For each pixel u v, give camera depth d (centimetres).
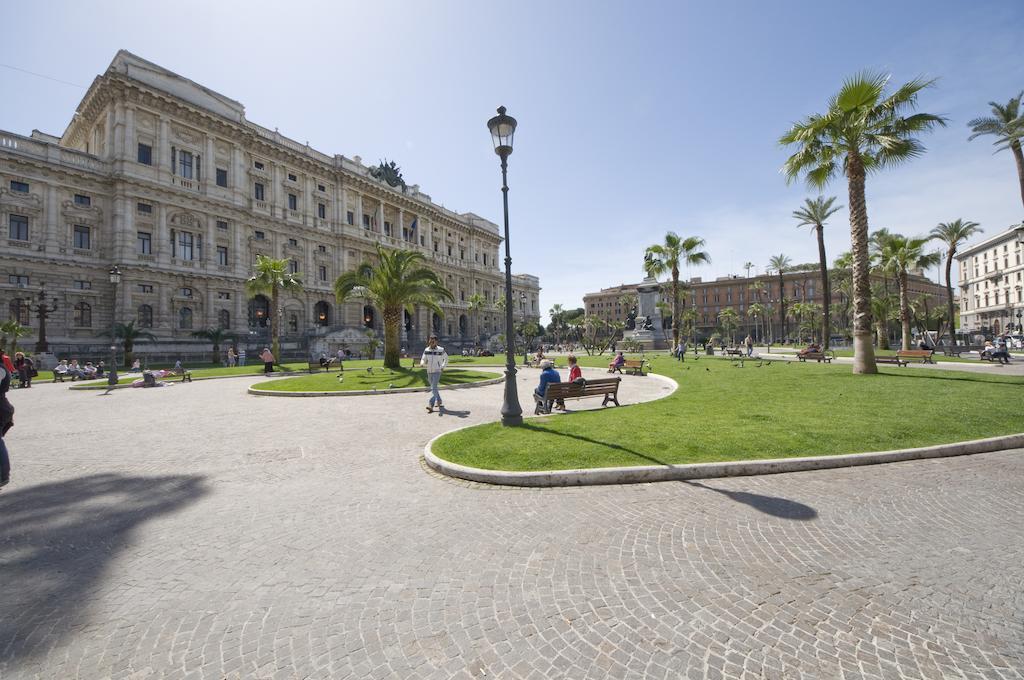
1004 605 311
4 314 3531
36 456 770
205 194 4569
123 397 1653
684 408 1057
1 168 3562
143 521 492
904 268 3441
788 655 270
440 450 729
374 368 2512
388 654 281
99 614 323
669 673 259
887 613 307
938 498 521
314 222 5778
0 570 386
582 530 454
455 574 373
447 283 8169
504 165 984
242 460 736
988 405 977
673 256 3731
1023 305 6712
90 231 4003
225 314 4744
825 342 3794
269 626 309
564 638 292
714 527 454
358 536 449
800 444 713
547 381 1129
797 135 1648
